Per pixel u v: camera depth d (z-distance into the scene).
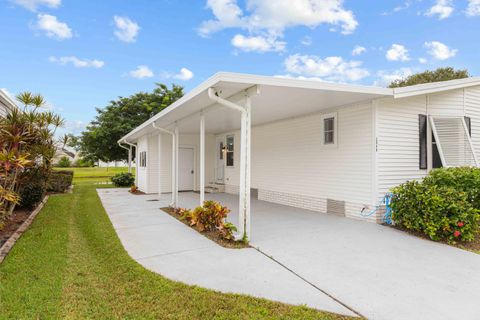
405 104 6.67
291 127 8.84
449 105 7.32
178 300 2.95
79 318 2.62
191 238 5.27
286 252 4.43
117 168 38.28
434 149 7.07
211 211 5.78
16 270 3.62
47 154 7.02
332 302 2.91
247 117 4.97
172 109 6.84
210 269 3.77
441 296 3.03
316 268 3.80
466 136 7.22
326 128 7.57
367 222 6.40
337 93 5.55
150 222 6.65
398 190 5.63
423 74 21.05
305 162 8.27
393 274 3.60
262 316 2.66
